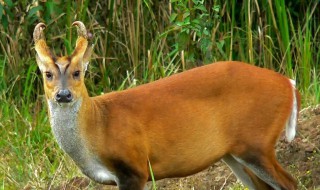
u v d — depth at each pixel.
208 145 9.95
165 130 9.80
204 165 10.06
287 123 10.25
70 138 9.55
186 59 13.97
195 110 9.87
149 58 14.24
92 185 11.57
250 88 10.01
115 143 9.59
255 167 10.02
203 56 14.13
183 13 13.72
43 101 14.04
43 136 13.21
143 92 9.91
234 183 11.25
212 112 9.91
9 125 13.51
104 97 9.82
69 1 14.21
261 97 10.02
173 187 11.49
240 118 9.98
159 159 9.87
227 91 9.96
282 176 10.05
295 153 11.52
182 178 11.56
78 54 9.45
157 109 9.81
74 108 9.46
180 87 9.95
